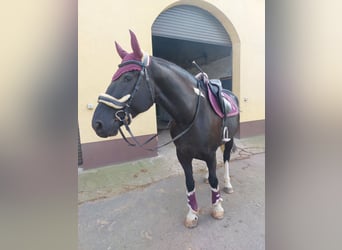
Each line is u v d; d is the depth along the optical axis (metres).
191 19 3.36
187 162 1.39
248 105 4.00
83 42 2.43
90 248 1.30
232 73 3.99
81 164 2.72
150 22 2.78
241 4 3.65
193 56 5.50
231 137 1.81
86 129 2.54
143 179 2.33
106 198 1.93
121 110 0.90
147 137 2.95
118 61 2.63
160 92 1.07
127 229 1.48
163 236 1.39
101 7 2.48
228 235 1.38
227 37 3.85
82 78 2.46
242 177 2.32
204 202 1.80
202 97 1.28
